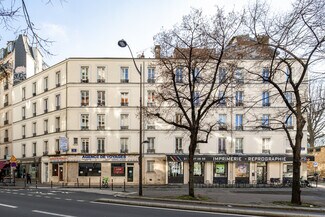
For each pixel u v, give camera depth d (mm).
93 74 46500
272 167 45188
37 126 51812
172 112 43625
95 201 20766
